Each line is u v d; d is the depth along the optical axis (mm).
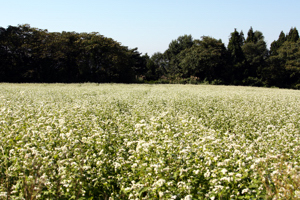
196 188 4621
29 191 3928
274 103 16734
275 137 8148
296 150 6441
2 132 6930
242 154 5473
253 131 9797
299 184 4242
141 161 5293
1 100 13945
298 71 62000
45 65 55750
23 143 6055
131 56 74625
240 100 18625
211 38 67188
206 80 65625
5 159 5223
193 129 8188
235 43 71812
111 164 5543
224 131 10273
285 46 68312
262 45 73438
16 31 54844
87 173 5012
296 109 14555
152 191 4336
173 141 6207
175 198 4195
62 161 5090
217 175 4852
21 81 52656
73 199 4395
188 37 95438
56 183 4461
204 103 15875
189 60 67750
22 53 54531
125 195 4734
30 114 9797
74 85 36094
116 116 11039
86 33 62781
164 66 104625
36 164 4762
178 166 5129
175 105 15000
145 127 7336
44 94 19531
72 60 59812
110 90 25766
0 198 4023
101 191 4867
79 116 9805
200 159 5430
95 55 60062
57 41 55719
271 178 4637
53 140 6438
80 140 6578
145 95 21000
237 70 66750
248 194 4375
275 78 64562
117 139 7316
